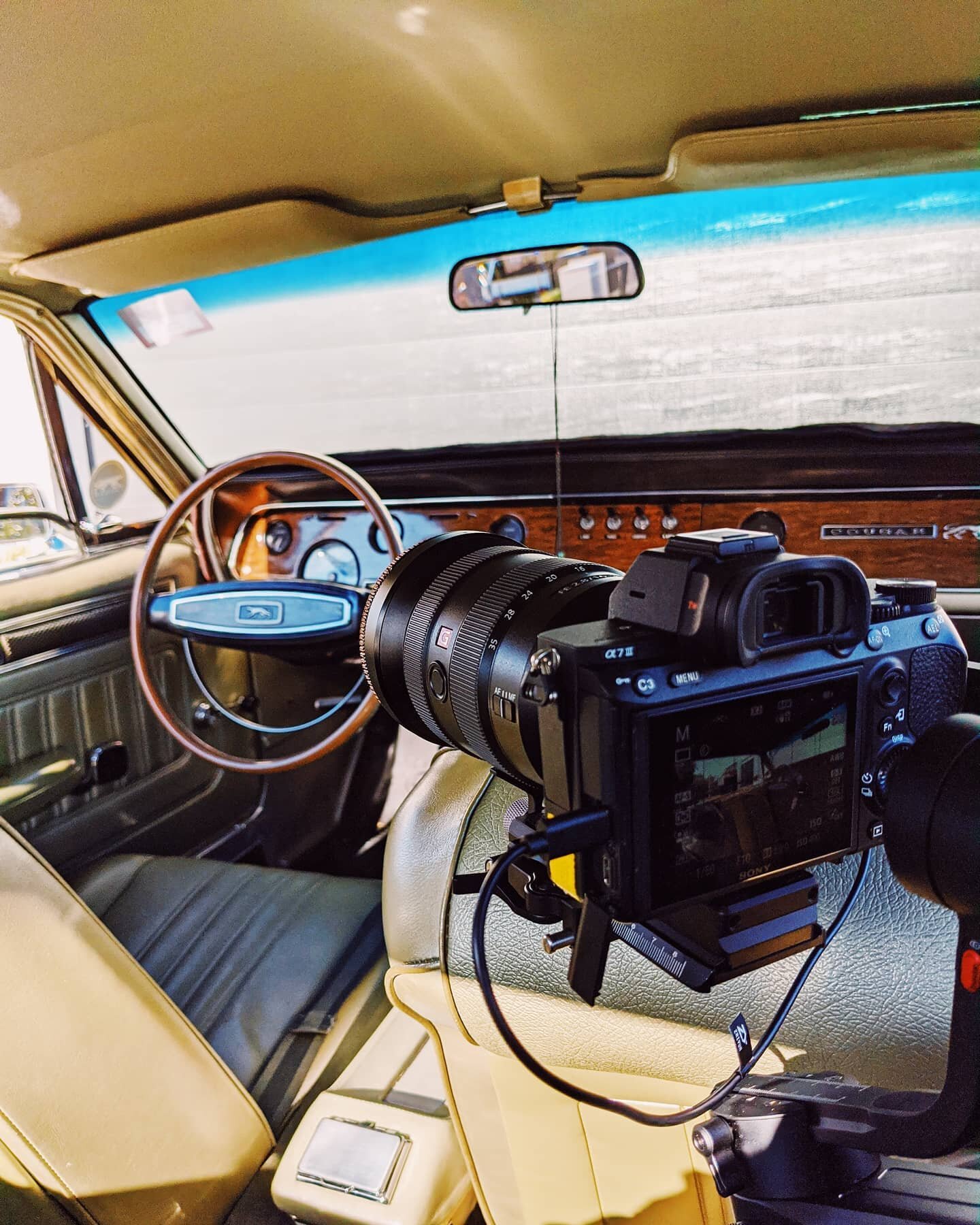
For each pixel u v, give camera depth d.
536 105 1.30
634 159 1.57
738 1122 0.80
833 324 2.01
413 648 0.95
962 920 0.65
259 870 2.00
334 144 1.40
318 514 2.46
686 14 1.04
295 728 2.02
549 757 0.69
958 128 1.40
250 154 1.40
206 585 2.09
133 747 2.25
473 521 2.34
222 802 2.52
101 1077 1.13
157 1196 1.15
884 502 2.03
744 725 0.66
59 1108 1.07
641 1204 1.06
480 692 0.82
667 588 0.66
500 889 0.86
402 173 1.55
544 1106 1.03
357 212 1.73
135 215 1.62
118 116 1.20
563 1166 1.08
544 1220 1.14
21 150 1.29
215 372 2.36
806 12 1.04
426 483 2.36
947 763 0.63
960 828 0.61
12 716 1.92
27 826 1.99
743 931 0.71
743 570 0.62
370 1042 1.50
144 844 2.28
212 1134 1.26
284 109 1.23
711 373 2.12
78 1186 1.06
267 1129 1.37
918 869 0.65
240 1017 1.60
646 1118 0.72
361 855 2.81
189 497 1.81
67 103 1.15
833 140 1.45
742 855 0.68
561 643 0.65
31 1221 1.02
